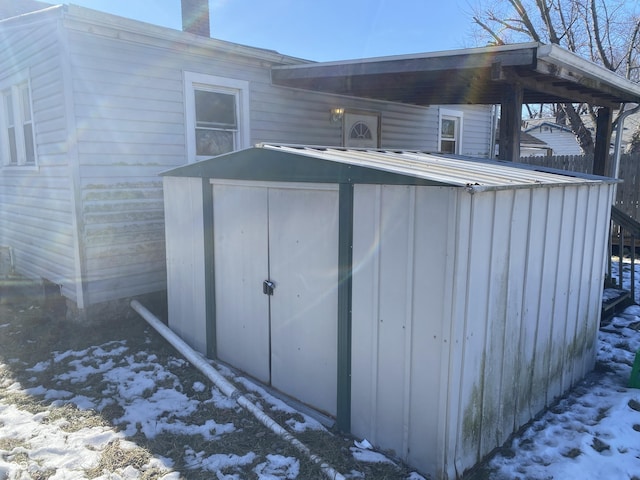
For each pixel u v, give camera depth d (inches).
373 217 117.1
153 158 236.4
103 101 217.0
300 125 305.3
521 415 133.2
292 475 111.4
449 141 450.0
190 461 117.3
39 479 110.7
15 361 181.9
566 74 222.1
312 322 138.5
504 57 196.2
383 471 112.6
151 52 230.7
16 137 271.4
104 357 183.9
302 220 137.7
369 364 121.8
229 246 167.9
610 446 122.8
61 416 139.4
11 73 263.4
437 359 107.1
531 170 175.6
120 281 229.9
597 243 164.4
